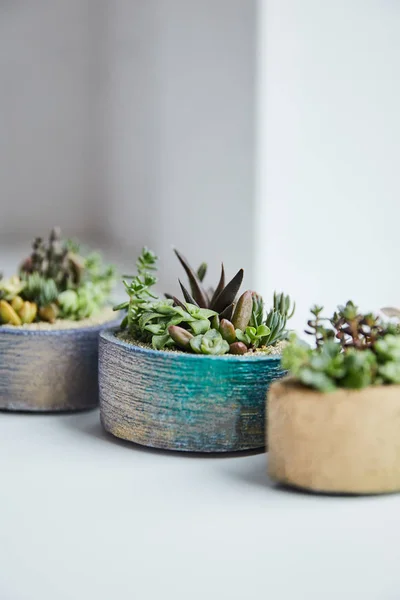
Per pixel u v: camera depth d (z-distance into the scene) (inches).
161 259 104.3
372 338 30.2
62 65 142.9
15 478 30.5
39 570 23.4
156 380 32.1
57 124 145.0
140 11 110.7
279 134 78.7
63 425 37.2
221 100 85.3
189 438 32.2
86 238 141.4
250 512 27.3
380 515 27.0
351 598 21.8
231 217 84.3
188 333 32.9
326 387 27.1
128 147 119.3
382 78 76.5
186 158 95.0
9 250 121.5
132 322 35.6
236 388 31.8
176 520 26.7
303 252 79.5
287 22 77.5
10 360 38.3
